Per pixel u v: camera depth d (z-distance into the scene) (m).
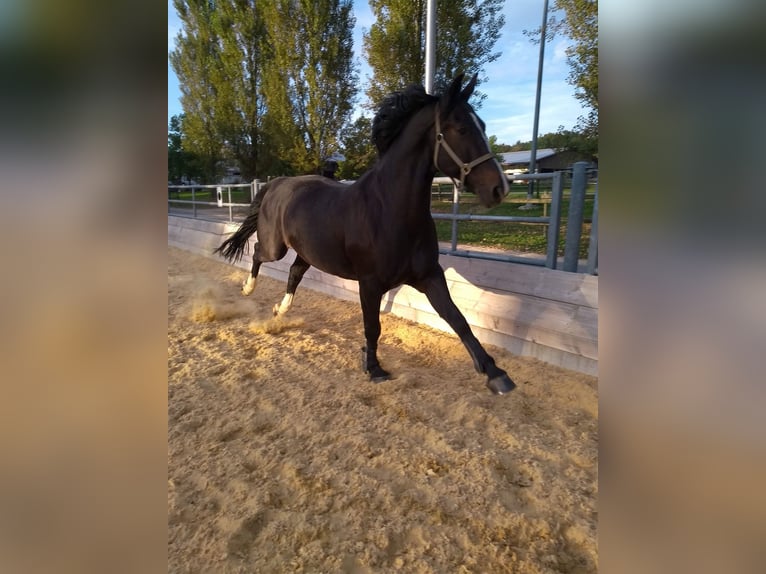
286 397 3.02
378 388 3.12
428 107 2.86
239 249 5.42
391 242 2.98
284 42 14.54
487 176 2.62
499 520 1.88
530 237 8.76
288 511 1.96
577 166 3.50
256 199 4.93
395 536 1.81
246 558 1.73
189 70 22.28
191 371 3.48
